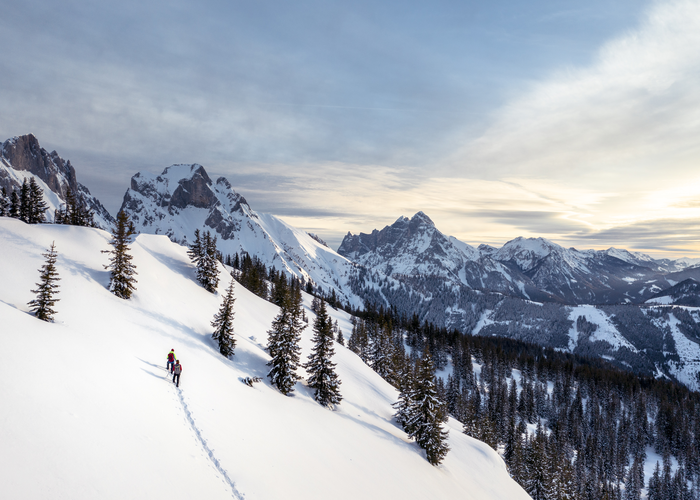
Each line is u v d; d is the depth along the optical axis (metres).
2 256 42.28
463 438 66.62
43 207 98.56
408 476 39.41
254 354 52.44
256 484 21.31
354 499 27.48
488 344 193.88
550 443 101.69
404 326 189.75
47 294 31.12
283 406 39.72
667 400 161.75
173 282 66.50
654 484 105.75
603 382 168.75
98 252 55.72
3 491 12.23
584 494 95.19
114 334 34.59
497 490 52.41
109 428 18.69
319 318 52.75
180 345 41.22
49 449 15.16
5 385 17.61
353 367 75.75
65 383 20.45
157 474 17.36
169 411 24.31
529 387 142.50
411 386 56.53
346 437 40.91
